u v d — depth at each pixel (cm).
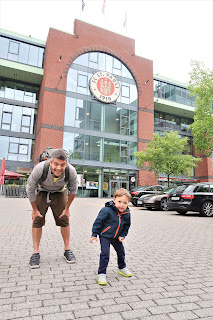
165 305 192
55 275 255
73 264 296
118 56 2539
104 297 204
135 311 180
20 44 2312
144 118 2555
